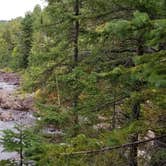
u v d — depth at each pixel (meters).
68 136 12.58
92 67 13.31
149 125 7.12
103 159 6.73
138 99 7.70
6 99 42.28
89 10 14.06
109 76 7.16
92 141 6.84
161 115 8.16
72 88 14.24
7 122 33.59
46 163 6.59
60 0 16.22
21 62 62.75
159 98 7.32
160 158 8.49
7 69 78.38
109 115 12.86
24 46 61.91
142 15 5.29
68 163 6.48
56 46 16.92
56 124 13.09
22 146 6.96
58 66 16.39
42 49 17.94
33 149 6.89
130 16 11.38
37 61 16.91
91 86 12.66
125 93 11.34
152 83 5.24
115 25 5.43
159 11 8.26
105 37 12.08
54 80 16.02
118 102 12.14
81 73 13.23
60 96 15.50
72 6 15.87
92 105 12.52
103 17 12.92
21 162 6.98
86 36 13.26
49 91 16.38
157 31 5.19
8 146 6.98
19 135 7.15
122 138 6.70
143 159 8.62
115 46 12.20
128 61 11.64
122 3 10.95
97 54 12.86
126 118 12.28
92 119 12.96
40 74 16.75
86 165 6.52
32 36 58.94
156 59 5.66
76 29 15.52
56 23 16.45
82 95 14.93
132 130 6.85
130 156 8.19
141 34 5.45
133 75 5.71
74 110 13.18
